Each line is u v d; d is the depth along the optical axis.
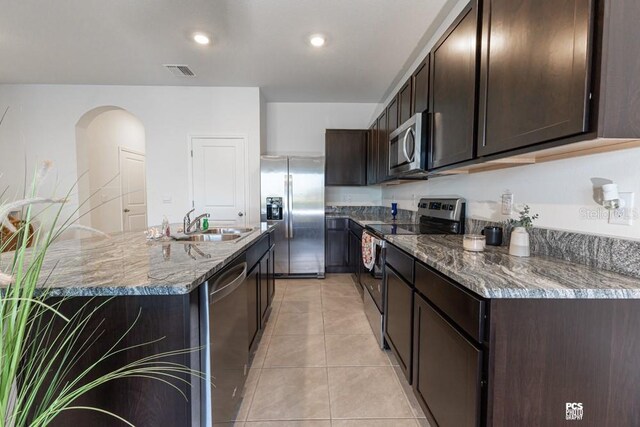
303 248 3.98
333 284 3.72
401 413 1.56
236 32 2.53
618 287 0.92
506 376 0.93
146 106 3.89
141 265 1.19
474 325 0.99
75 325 0.96
